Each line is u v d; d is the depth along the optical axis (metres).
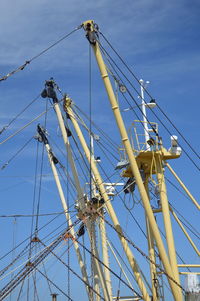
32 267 19.77
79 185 28.22
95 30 22.94
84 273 29.02
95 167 27.67
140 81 26.34
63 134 29.19
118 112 22.39
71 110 29.19
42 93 29.08
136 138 25.55
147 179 26.30
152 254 24.88
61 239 20.42
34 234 20.67
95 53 22.75
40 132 32.56
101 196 27.89
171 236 23.33
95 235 29.19
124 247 24.23
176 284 20.89
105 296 28.25
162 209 24.22
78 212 23.83
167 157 25.56
